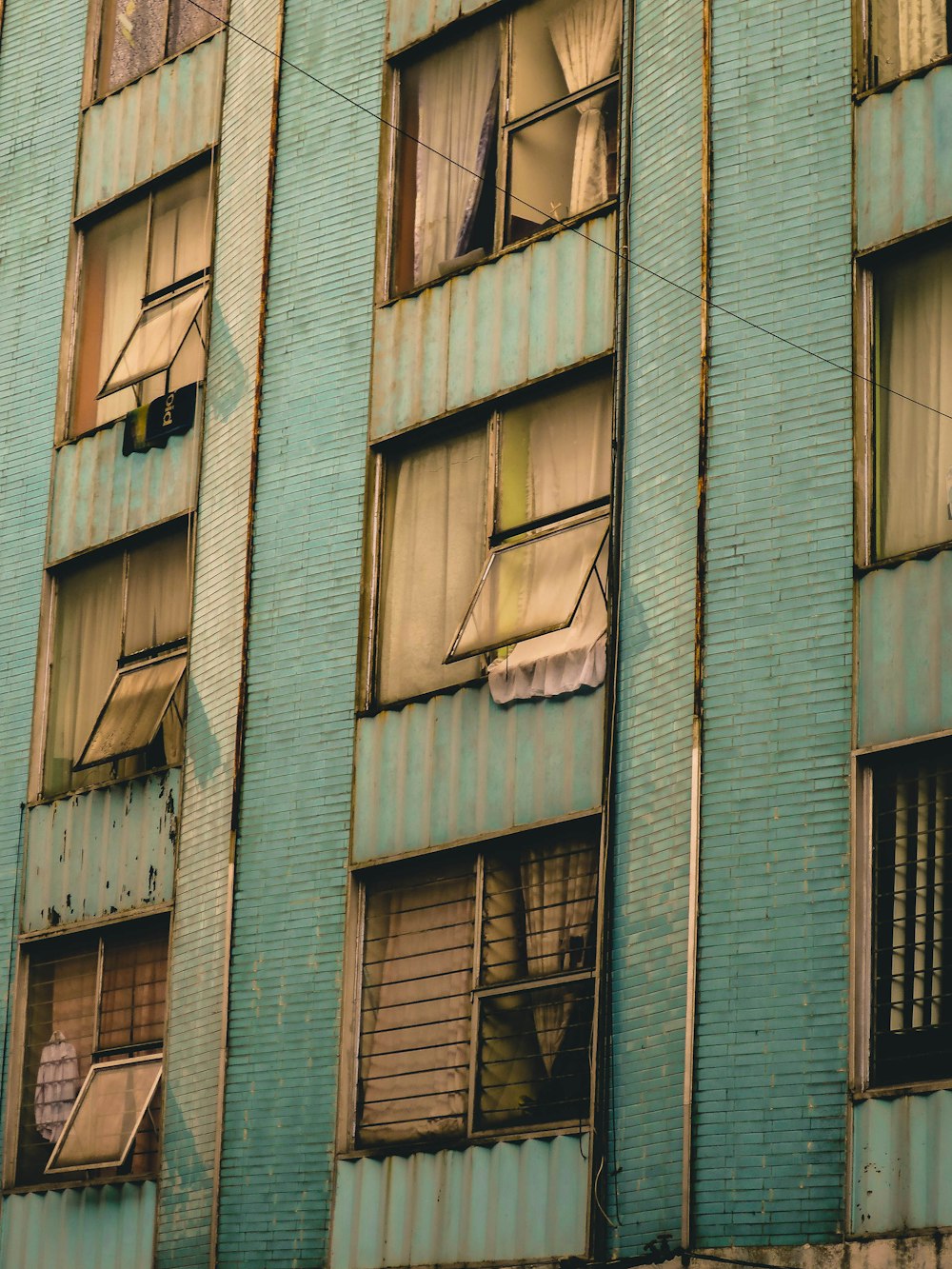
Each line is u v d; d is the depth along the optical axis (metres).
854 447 17.19
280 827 20.50
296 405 21.78
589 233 19.81
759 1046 16.33
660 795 17.56
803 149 18.11
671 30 19.48
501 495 19.95
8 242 26.16
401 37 22.22
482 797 19.09
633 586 18.36
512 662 19.20
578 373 19.56
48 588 24.28
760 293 18.02
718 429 17.89
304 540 21.27
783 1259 15.72
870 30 18.11
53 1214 21.64
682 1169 16.39
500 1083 18.34
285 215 22.58
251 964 20.27
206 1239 19.77
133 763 22.58
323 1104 19.34
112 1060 21.81
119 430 24.03
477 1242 17.86
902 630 16.52
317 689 20.66
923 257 17.31
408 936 19.42
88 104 25.97
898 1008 15.88
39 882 23.03
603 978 17.58
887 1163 15.47
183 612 22.77
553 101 20.69
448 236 21.17
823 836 16.48
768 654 17.12
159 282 24.28
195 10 25.00
